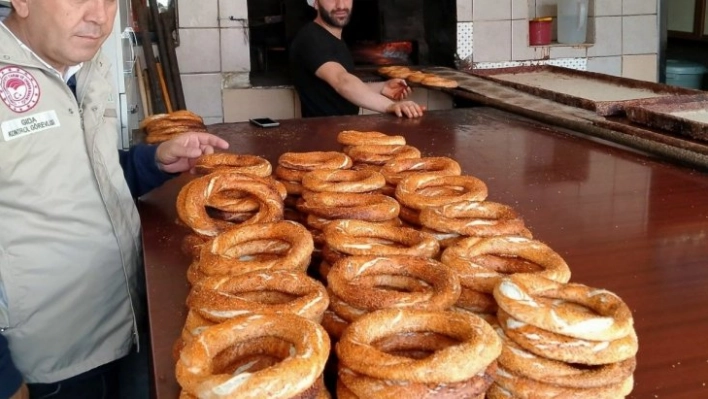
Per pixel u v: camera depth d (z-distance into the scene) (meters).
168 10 4.05
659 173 2.16
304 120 3.12
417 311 0.98
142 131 2.71
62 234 1.60
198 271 1.25
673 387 1.00
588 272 1.43
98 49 1.57
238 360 0.94
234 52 4.17
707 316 1.22
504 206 1.45
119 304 1.73
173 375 1.04
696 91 3.23
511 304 0.96
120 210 1.69
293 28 4.50
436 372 0.85
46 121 1.54
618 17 4.88
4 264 1.56
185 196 1.53
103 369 1.79
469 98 3.61
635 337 0.96
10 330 1.61
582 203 1.88
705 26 6.86
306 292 1.07
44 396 1.70
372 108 3.30
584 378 0.91
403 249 1.24
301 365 0.84
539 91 3.44
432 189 1.63
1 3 1.54
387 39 4.74
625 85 3.69
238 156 1.90
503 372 0.95
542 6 4.96
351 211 1.44
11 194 1.53
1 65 1.48
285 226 1.31
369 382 0.87
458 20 4.60
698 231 1.66
